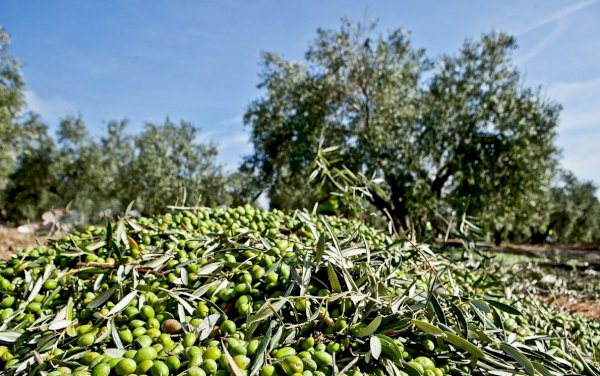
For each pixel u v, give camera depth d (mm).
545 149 18500
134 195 30297
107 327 1809
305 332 1856
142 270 2289
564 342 2322
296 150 19031
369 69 19422
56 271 2330
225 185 29797
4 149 23984
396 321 1802
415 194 16672
